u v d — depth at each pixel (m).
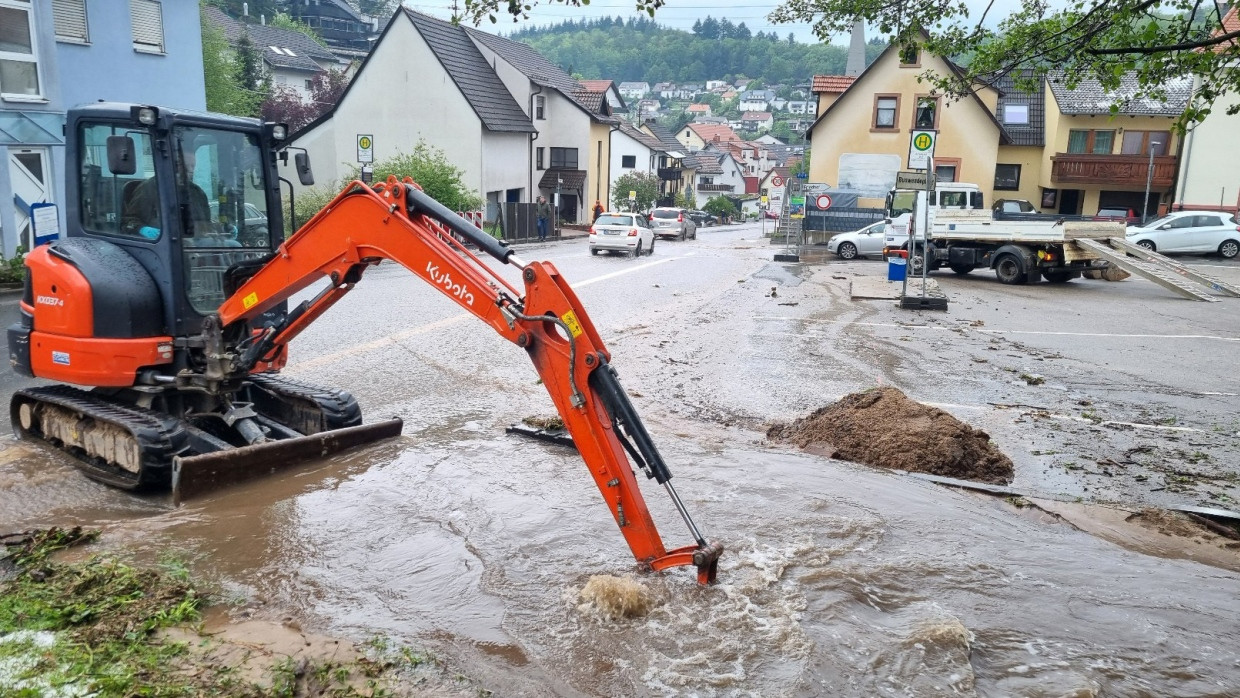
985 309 16.81
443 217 5.08
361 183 5.36
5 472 6.32
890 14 11.12
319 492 5.93
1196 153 35.94
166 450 6.00
